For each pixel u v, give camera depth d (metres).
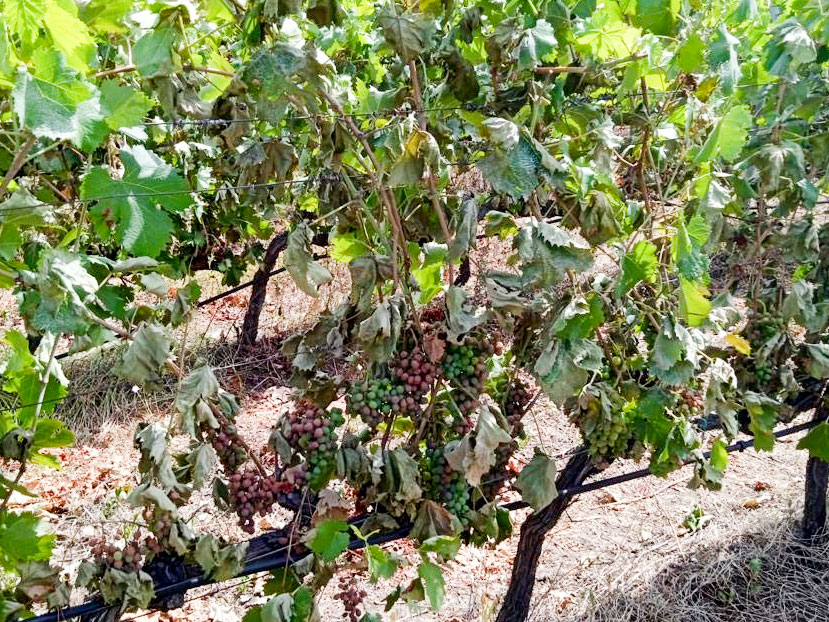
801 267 3.74
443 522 2.30
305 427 2.26
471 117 2.22
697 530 4.86
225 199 4.75
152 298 6.11
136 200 1.87
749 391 2.99
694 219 2.32
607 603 4.16
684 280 2.38
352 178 2.41
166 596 2.16
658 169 2.85
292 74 1.77
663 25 2.20
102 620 2.15
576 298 2.26
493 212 2.34
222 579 2.17
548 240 2.13
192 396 2.07
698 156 2.30
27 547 2.00
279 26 1.79
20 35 1.42
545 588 4.41
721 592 4.23
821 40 2.76
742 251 3.55
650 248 2.46
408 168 2.00
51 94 1.39
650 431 2.59
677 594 4.23
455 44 2.44
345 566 2.16
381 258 2.24
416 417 2.39
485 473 2.44
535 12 2.23
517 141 1.98
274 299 8.12
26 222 1.89
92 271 2.05
